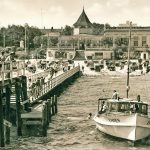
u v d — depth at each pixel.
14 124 37.34
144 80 87.12
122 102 34.22
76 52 146.00
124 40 165.62
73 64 110.56
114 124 32.72
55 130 37.56
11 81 33.41
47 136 35.12
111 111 34.19
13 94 41.41
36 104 41.28
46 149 31.36
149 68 101.69
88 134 36.00
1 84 30.36
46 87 51.38
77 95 62.97
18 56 122.31
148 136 33.94
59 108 50.00
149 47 162.25
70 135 35.72
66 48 149.38
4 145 31.02
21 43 160.62
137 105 34.06
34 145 32.31
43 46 169.38
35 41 174.88
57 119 42.66
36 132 35.62
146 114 34.28
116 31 166.00
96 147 32.00
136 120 31.88
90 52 146.50
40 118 34.66
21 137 34.28
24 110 36.16
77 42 167.62
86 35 170.75
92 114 45.81
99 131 36.28
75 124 40.16
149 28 164.38
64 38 172.12
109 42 165.38
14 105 37.38
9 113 35.41
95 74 98.00
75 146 32.38
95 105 52.72
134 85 78.56
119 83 81.75
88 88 72.94
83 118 43.31
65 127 38.81
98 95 63.31
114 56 147.50
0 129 30.36
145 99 59.81
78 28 191.75
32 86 46.16
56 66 95.69
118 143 32.94
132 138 31.94
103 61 121.12
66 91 67.81
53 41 173.88
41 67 97.94
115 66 111.75
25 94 38.72
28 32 182.50
